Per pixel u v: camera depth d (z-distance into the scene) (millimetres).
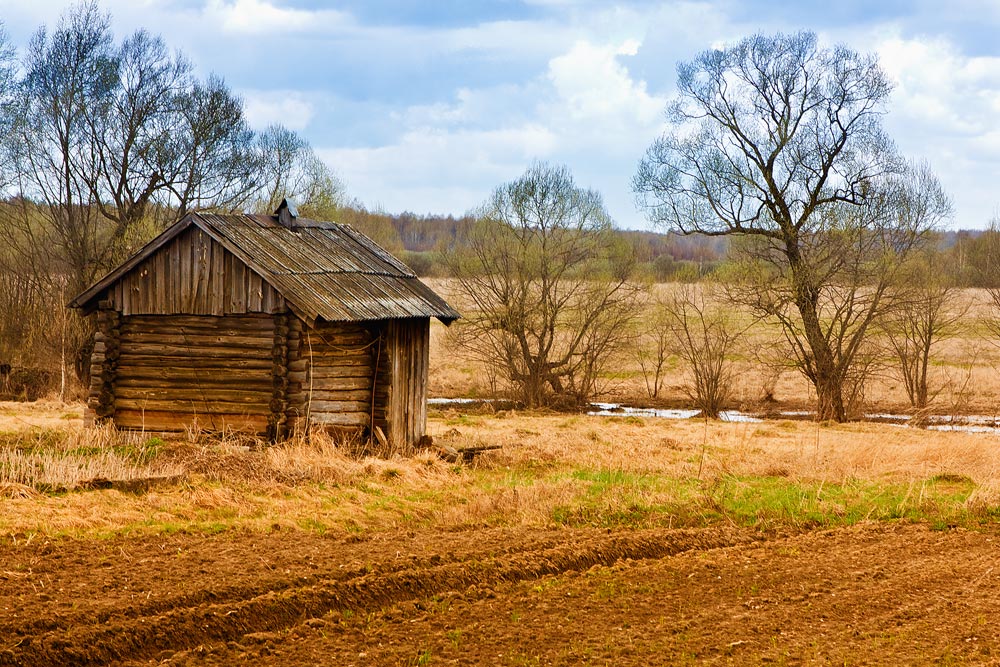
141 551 12227
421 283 26922
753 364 51750
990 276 45438
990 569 13273
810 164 40938
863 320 43469
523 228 45688
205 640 9578
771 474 21172
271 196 45344
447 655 9461
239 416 21797
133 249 38812
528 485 17984
